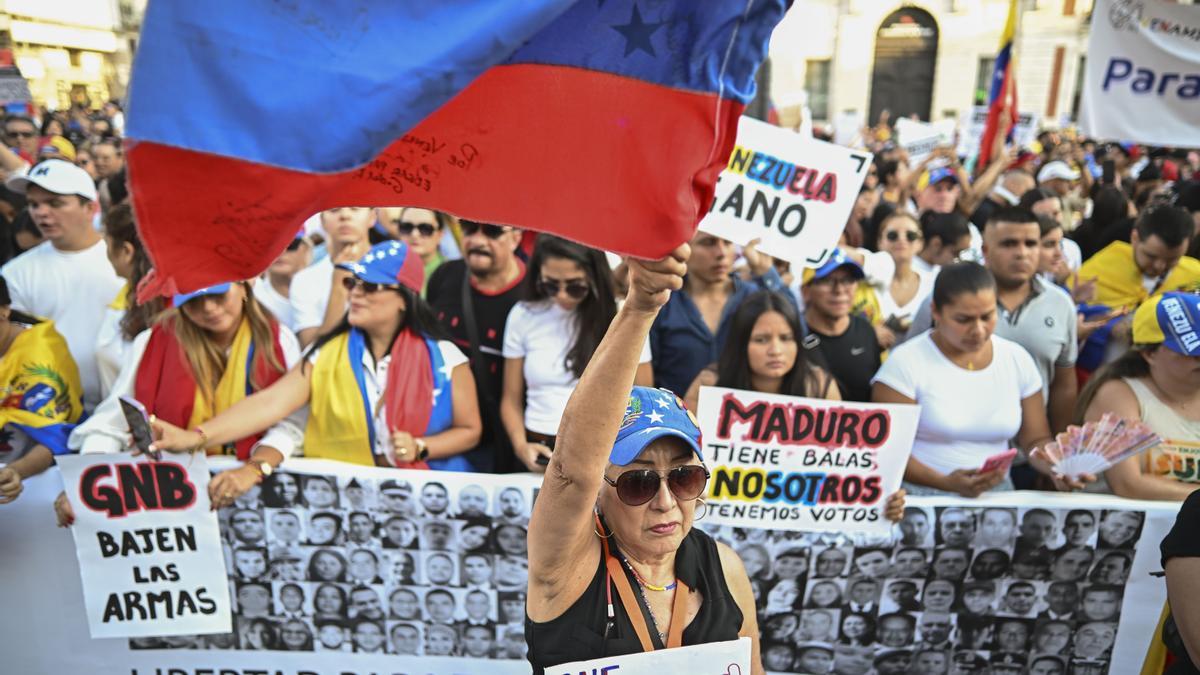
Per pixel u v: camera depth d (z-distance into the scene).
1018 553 2.59
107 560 2.58
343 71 0.93
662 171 1.11
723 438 2.55
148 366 2.66
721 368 2.83
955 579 2.62
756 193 3.24
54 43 19.45
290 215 0.97
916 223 4.46
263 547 2.64
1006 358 2.88
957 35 27.55
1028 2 26.56
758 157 3.23
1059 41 26.52
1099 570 2.59
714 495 2.59
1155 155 13.12
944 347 2.83
